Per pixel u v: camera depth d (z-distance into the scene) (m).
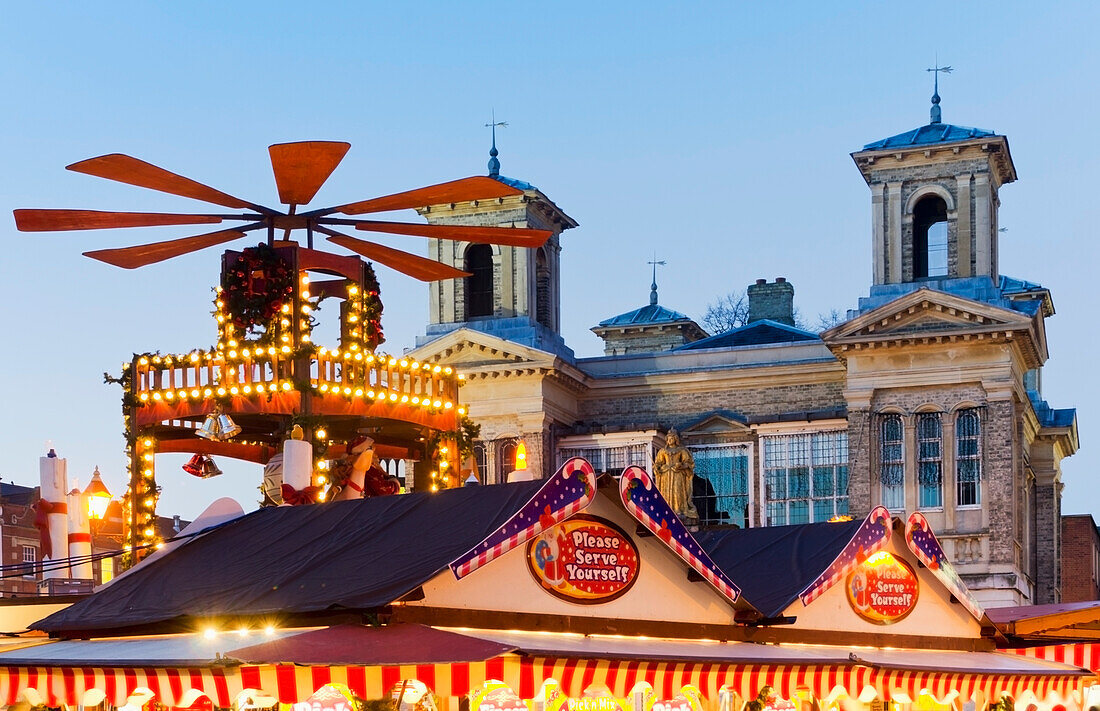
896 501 64.12
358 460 25.48
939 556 24.16
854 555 22.53
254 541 20.84
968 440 63.53
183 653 17.08
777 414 68.75
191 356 26.95
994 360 63.28
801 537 23.31
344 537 19.83
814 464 67.31
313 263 27.67
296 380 26.48
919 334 63.62
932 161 67.50
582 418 71.56
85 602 20.47
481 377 68.50
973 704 25.34
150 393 27.17
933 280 67.06
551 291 74.44
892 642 23.58
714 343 76.94
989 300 66.00
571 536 18.91
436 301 72.62
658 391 70.56
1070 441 76.69
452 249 72.94
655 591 19.80
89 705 18.42
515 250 71.94
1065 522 89.81
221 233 26.94
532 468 67.44
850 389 65.06
